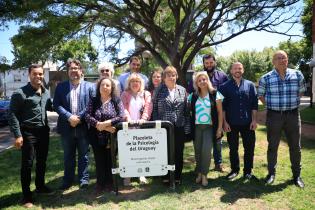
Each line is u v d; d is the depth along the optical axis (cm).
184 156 816
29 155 524
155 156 556
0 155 900
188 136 597
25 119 524
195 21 1941
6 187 611
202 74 586
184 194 549
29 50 1371
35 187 598
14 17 1283
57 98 575
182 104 578
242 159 772
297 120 575
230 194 546
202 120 586
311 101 2175
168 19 2034
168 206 505
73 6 1255
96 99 560
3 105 1791
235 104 602
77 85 583
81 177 584
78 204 521
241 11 1741
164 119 572
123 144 551
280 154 796
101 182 569
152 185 597
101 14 1299
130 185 599
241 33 1786
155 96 586
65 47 1479
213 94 587
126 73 701
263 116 1803
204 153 582
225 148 887
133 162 554
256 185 583
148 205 511
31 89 530
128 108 596
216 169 680
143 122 551
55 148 970
